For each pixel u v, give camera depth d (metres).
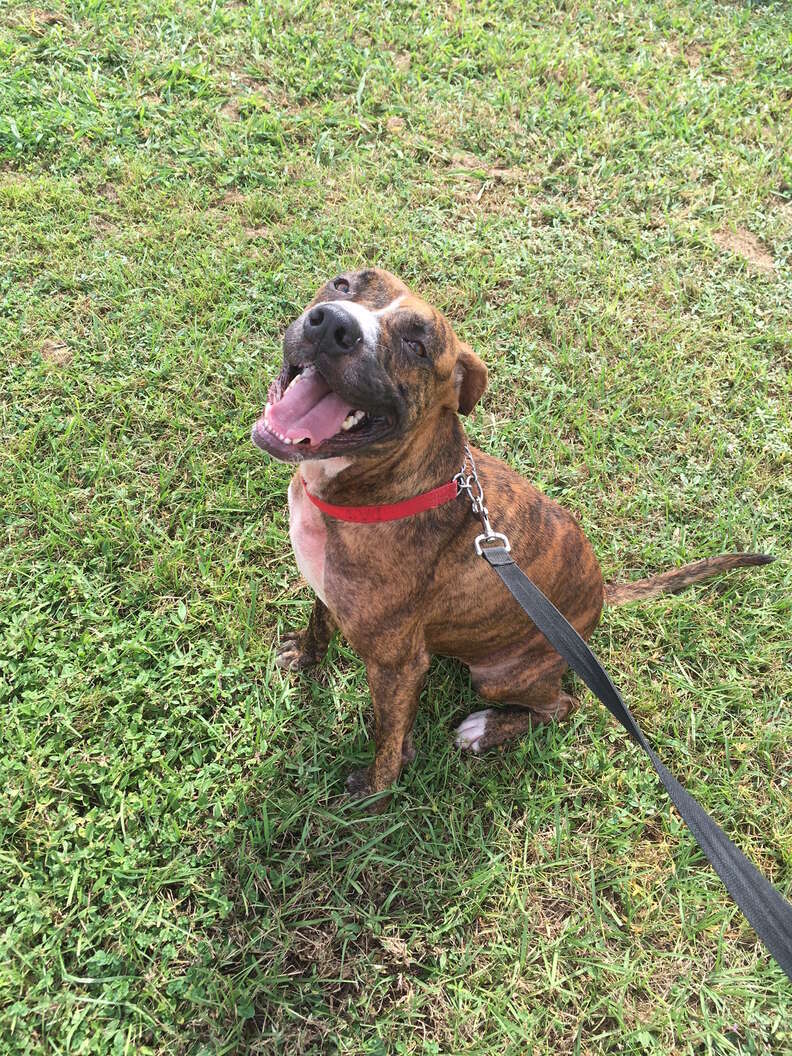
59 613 0.97
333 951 0.82
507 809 0.93
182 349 1.22
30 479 1.07
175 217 1.38
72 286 1.28
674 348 1.38
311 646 0.99
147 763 0.89
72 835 0.83
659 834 0.94
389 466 0.75
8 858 0.80
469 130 1.64
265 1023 0.77
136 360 1.22
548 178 1.58
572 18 1.96
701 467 1.25
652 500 1.21
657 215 1.57
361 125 1.60
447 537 0.80
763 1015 0.83
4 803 0.83
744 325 1.43
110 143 1.49
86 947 0.77
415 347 0.73
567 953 0.85
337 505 0.78
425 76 1.73
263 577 1.06
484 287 1.39
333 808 0.90
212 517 1.09
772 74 1.89
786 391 1.34
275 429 0.71
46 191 1.39
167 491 1.09
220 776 0.90
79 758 0.87
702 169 1.65
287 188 1.48
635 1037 0.81
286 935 0.81
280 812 0.88
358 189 1.49
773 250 1.55
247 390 1.21
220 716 0.94
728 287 1.46
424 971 0.83
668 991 0.84
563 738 0.99
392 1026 0.78
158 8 1.71
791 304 1.46
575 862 0.90
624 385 1.32
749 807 0.95
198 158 1.49
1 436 1.11
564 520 0.89
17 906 0.78
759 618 1.10
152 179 1.44
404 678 0.85
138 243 1.35
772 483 1.24
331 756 0.94
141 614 0.98
